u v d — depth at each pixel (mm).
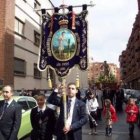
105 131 15062
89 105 14148
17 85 26062
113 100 28156
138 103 17172
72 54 7441
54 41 7543
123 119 20703
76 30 7508
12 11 24312
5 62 22703
